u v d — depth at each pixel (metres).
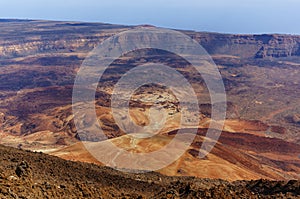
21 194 12.92
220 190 16.81
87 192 15.95
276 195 17.09
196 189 17.09
